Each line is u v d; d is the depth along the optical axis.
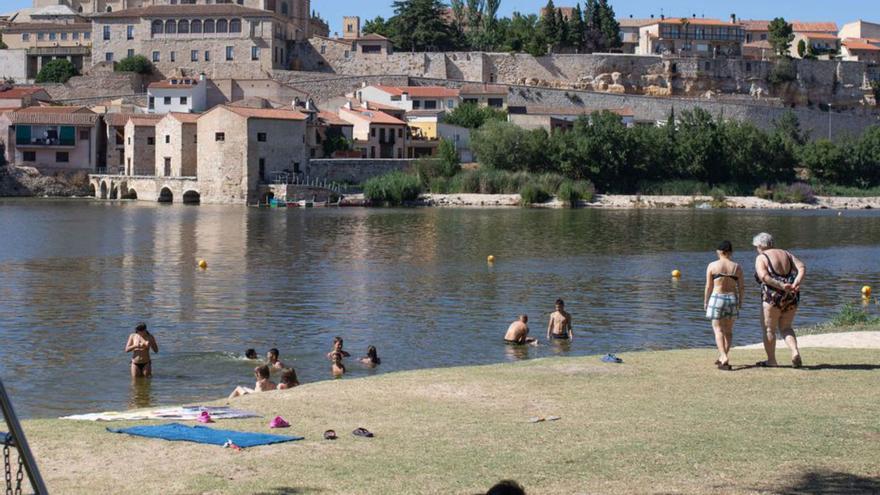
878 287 68.38
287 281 68.38
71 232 104.00
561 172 174.50
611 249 92.94
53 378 38.56
